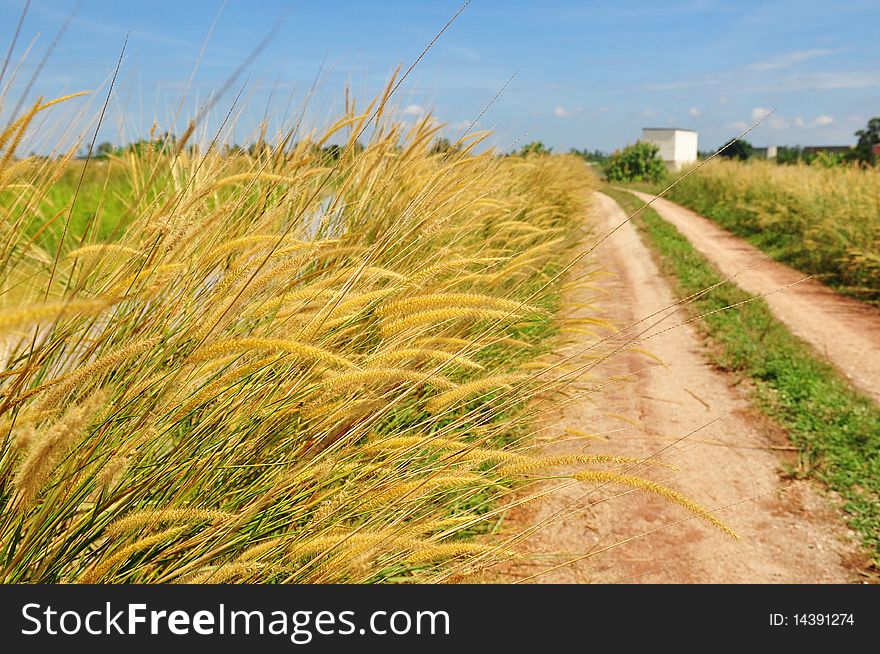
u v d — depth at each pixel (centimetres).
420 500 228
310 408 198
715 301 998
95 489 167
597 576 325
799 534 388
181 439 190
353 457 220
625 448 478
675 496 180
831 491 438
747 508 415
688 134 6675
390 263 290
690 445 481
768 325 859
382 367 216
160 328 179
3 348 159
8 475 153
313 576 173
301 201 258
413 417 288
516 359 409
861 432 516
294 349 132
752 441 518
